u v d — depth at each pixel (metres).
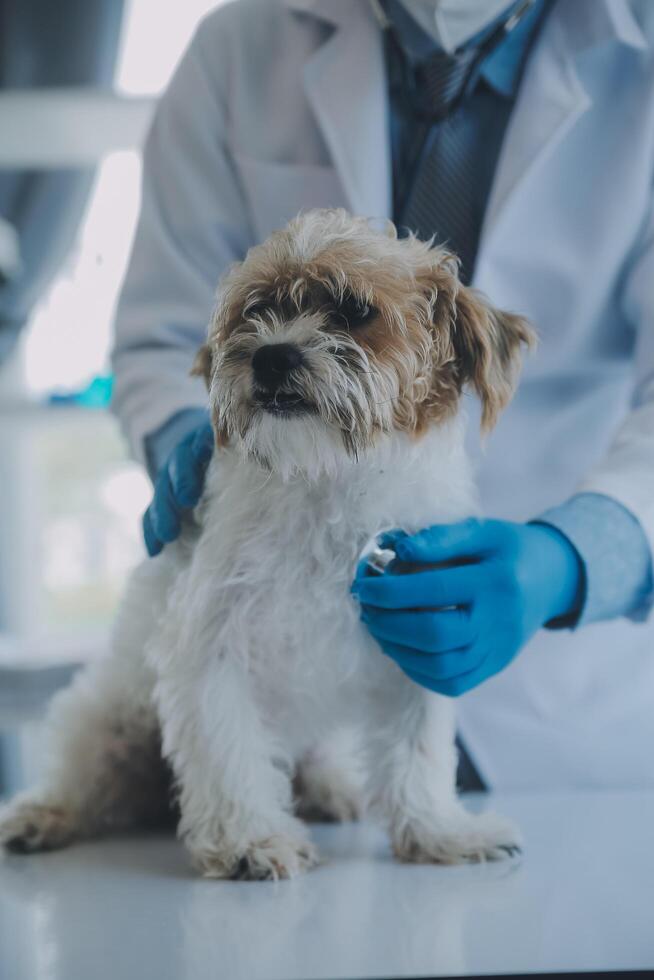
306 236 1.67
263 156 2.29
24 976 1.07
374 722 1.79
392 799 1.70
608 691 2.17
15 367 5.56
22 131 4.08
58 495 5.93
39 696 4.29
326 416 1.59
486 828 1.66
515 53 2.15
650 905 1.27
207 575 1.67
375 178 2.12
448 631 1.59
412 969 1.07
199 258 2.38
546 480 2.21
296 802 2.00
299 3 2.31
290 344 1.59
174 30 4.43
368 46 2.19
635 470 1.90
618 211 2.10
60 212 5.05
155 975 1.07
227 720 1.66
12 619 5.88
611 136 2.12
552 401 2.24
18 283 5.20
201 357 1.81
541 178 2.11
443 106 2.14
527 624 1.68
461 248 2.14
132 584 2.01
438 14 2.03
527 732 2.13
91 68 4.61
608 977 1.04
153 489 2.00
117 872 1.61
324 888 1.46
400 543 1.63
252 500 1.67
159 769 2.07
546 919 1.23
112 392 2.39
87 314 4.76
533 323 2.15
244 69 2.34
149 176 2.44
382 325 1.62
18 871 1.63
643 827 1.74
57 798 1.97
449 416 1.73
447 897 1.36
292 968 1.08
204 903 1.37
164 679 1.71
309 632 1.70
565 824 1.78
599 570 1.76
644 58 2.12
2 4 4.37
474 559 1.70
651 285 2.08
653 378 2.08
